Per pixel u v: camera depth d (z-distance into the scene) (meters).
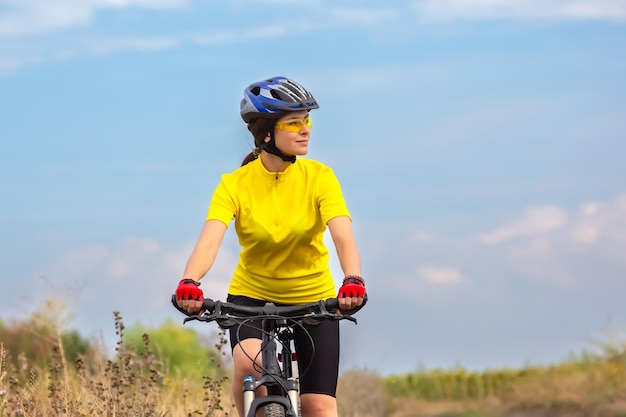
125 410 13.05
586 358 28.53
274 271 9.52
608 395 25.98
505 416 27.94
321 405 9.40
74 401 13.18
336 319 8.26
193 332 25.94
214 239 9.08
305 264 9.55
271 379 8.24
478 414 29.44
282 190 9.35
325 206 9.24
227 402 14.79
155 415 13.27
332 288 9.79
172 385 14.96
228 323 8.16
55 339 17.80
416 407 33.25
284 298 9.61
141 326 26.98
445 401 33.31
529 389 29.33
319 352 9.40
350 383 27.00
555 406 27.20
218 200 9.29
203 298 8.05
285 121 9.09
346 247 9.02
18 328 18.19
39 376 14.98
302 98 9.12
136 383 13.84
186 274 8.78
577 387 27.25
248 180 9.40
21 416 13.15
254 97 9.16
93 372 15.43
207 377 13.84
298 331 9.45
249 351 9.06
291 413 7.93
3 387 13.41
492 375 33.12
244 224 9.38
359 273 8.84
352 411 24.55
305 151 9.21
